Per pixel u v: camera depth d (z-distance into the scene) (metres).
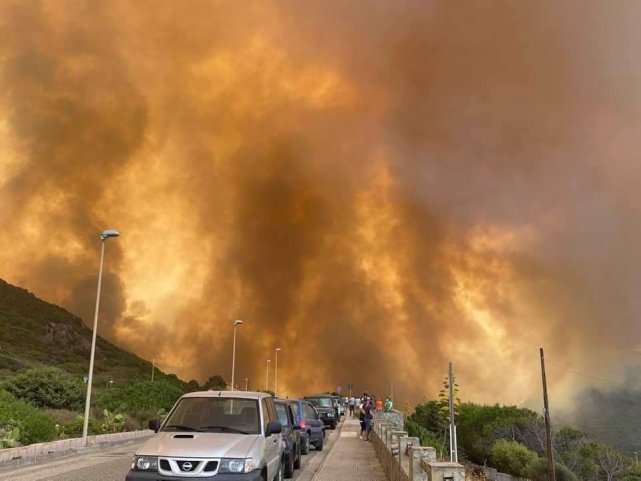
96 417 30.94
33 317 130.75
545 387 35.19
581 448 60.84
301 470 15.33
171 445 7.81
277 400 14.81
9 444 17.91
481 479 17.83
